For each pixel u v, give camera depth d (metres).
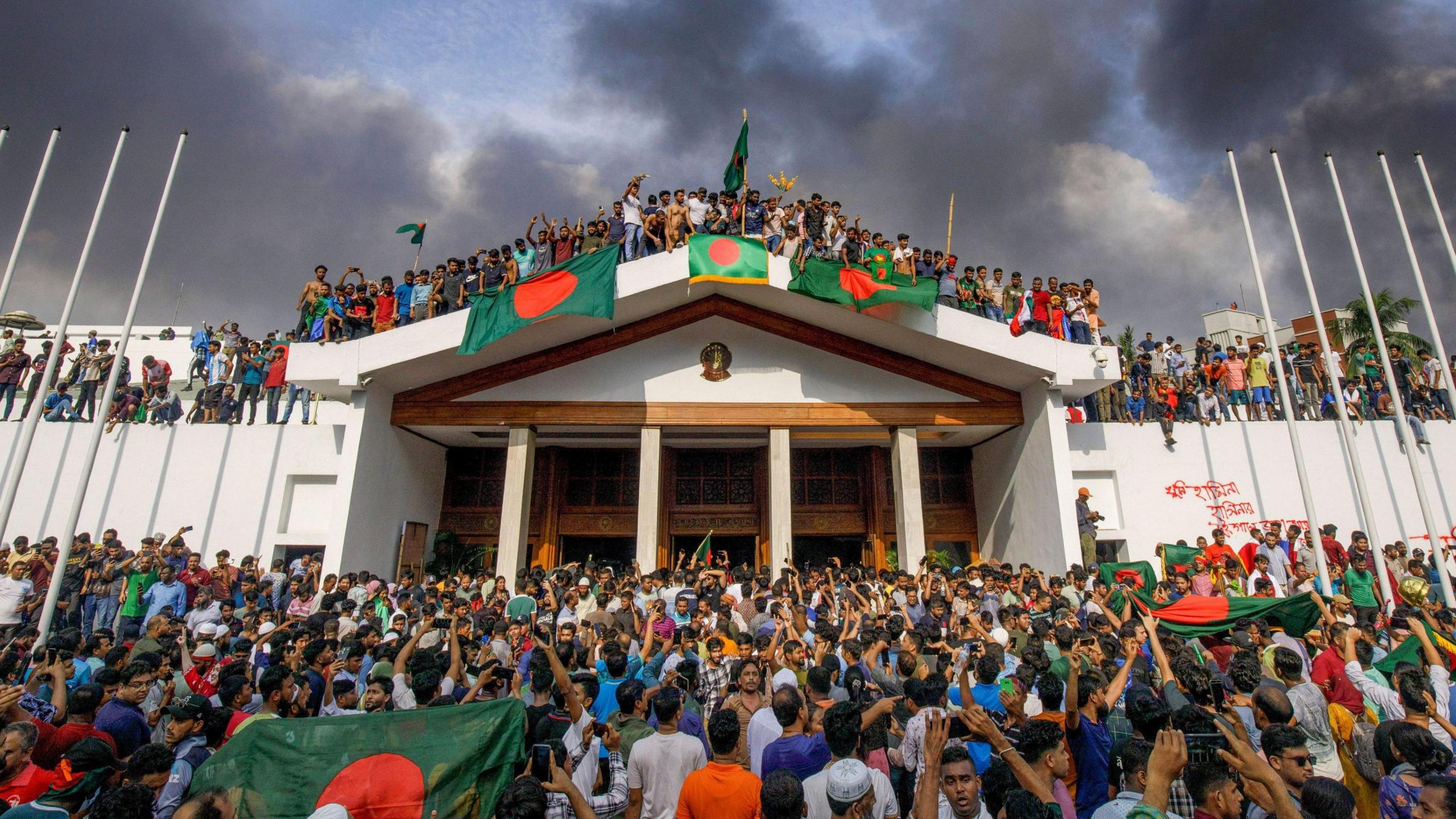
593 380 16.59
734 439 18.58
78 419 16.62
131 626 9.21
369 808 4.95
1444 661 7.70
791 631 8.38
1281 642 8.71
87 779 4.69
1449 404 18.25
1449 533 16.67
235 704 5.77
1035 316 16.58
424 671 6.02
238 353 16.66
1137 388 17.92
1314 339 33.00
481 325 14.76
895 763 5.50
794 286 14.96
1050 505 15.83
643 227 15.73
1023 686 6.05
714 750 4.52
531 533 18.44
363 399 15.21
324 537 15.80
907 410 16.94
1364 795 5.27
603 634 8.84
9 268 12.20
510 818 4.02
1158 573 16.41
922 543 16.17
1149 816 3.44
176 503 15.79
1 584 11.12
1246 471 17.16
